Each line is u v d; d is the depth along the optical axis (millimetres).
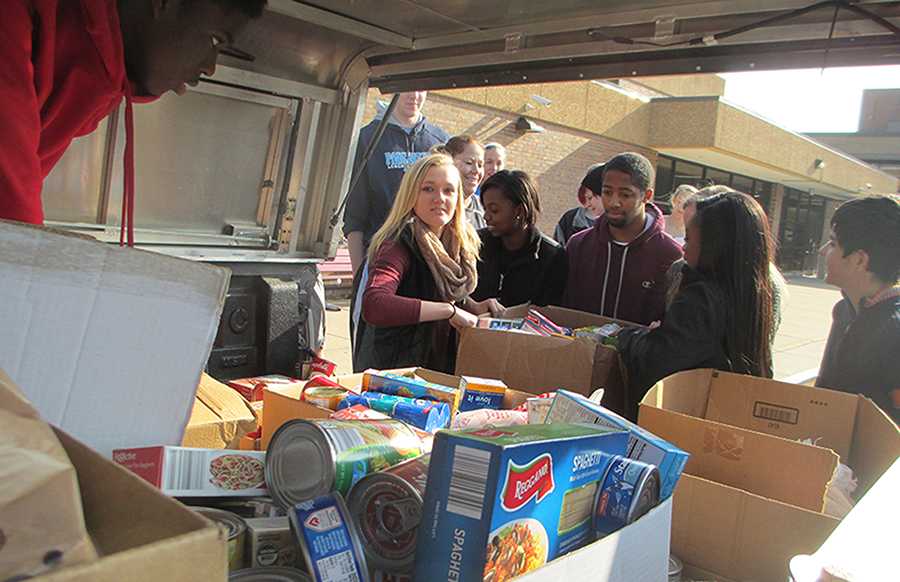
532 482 768
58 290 774
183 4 1377
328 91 2465
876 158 34281
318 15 2070
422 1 1940
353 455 890
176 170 2256
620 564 815
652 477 916
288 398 1276
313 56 2373
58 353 785
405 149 4004
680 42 1728
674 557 1262
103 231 2148
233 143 2371
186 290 872
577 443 852
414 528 787
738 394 1770
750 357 1868
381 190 3885
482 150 3908
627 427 1064
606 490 902
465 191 3828
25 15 1147
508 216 2910
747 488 1341
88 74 1326
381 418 1094
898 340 2027
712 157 16688
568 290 3023
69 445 526
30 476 430
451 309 2271
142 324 841
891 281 2102
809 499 1276
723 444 1365
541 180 12500
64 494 433
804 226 27250
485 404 1525
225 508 916
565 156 12898
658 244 2826
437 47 2234
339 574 749
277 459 931
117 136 2066
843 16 1480
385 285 2311
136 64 1447
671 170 17156
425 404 1242
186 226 2350
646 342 1895
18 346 756
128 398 847
